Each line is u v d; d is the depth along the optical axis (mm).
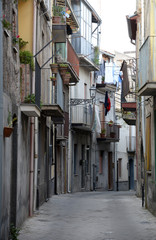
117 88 50875
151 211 19422
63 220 17141
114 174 50219
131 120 33719
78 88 40000
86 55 39969
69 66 29547
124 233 14398
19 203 14984
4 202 11641
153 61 16188
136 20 28906
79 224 16188
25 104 15312
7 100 12250
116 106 52156
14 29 14250
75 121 37812
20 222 15281
